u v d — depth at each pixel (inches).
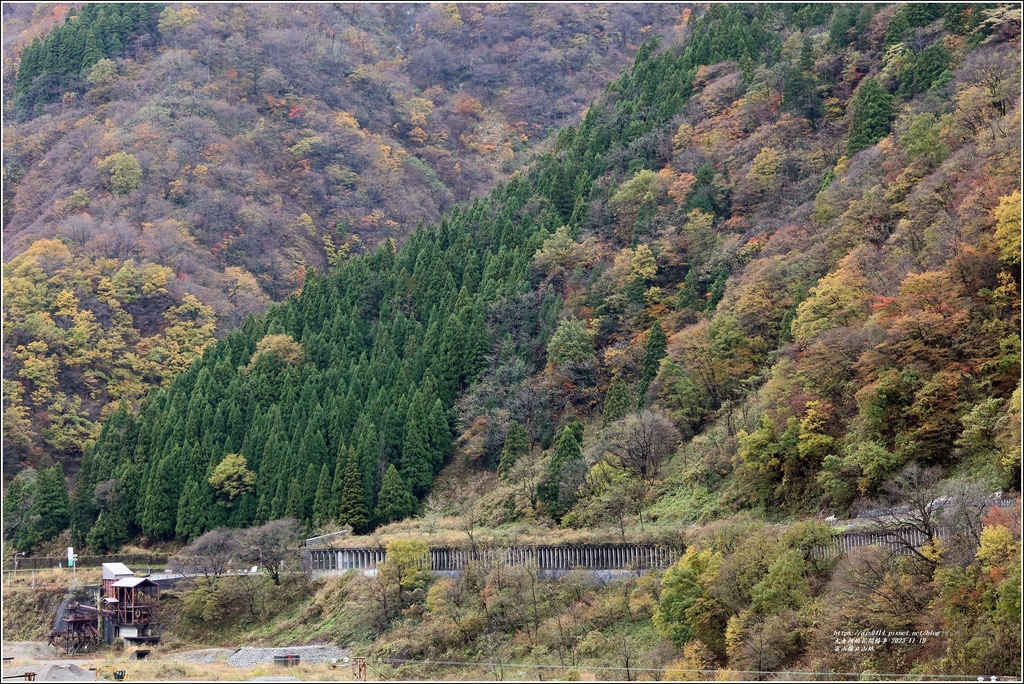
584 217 7352.4
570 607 4195.4
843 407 4352.9
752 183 6934.1
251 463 6353.3
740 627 3503.9
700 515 4594.0
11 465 7475.4
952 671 3080.7
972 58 6220.5
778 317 5442.9
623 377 5999.0
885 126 6520.7
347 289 7618.1
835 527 3789.4
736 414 5083.7
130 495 6387.8
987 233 4367.6
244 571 5319.9
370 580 4778.5
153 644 4911.4
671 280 6560.0
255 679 3649.1
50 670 3823.8
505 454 5816.9
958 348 4097.0
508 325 6692.9
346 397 6471.5
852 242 5383.9
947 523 3420.3
